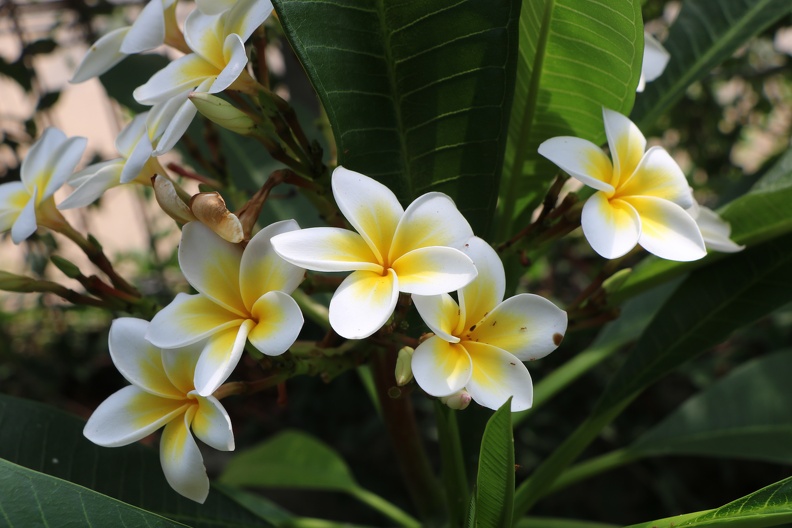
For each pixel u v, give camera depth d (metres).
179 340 0.51
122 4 1.17
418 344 0.53
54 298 1.29
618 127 0.56
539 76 0.59
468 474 0.67
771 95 1.44
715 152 1.42
